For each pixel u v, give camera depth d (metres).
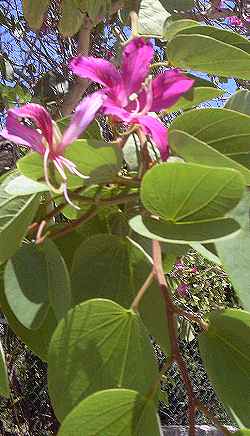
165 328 0.45
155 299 0.45
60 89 1.09
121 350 0.39
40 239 0.40
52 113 1.03
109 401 0.35
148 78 0.42
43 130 0.39
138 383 0.38
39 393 2.24
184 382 0.38
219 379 0.40
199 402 0.37
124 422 0.36
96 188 0.43
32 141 0.39
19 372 2.21
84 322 0.38
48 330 0.45
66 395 0.38
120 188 0.43
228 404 0.40
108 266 0.45
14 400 2.21
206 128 0.40
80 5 0.69
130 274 0.45
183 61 0.47
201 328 0.41
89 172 0.39
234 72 0.47
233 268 0.38
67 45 1.37
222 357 0.40
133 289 0.45
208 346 0.41
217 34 0.49
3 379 0.41
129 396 0.35
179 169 0.34
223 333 0.40
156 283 0.45
